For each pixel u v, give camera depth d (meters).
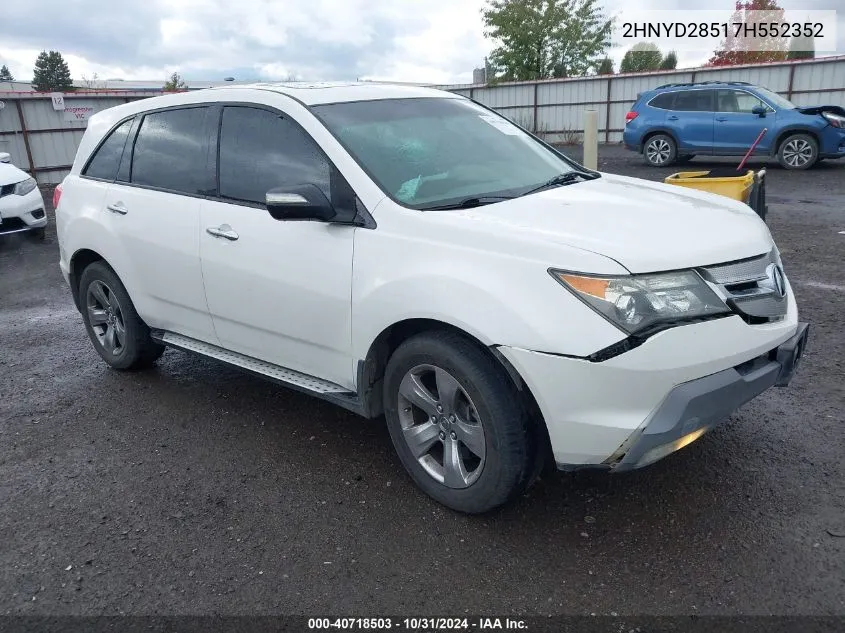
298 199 3.32
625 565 2.90
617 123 24.16
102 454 4.06
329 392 3.68
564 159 4.49
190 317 4.43
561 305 2.77
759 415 4.08
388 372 3.40
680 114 16.20
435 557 3.02
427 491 3.41
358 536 3.19
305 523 3.30
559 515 3.26
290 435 4.18
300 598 2.82
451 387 3.15
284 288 3.69
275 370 4.02
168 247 4.33
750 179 6.18
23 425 4.48
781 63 20.59
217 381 5.05
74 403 4.79
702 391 2.75
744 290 3.00
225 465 3.87
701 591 2.73
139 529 3.32
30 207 10.16
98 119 5.22
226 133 4.12
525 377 2.83
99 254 4.90
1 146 18.42
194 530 3.29
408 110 4.09
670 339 2.72
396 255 3.22
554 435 2.86
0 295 7.80
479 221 3.11
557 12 33.28
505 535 3.14
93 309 5.29
